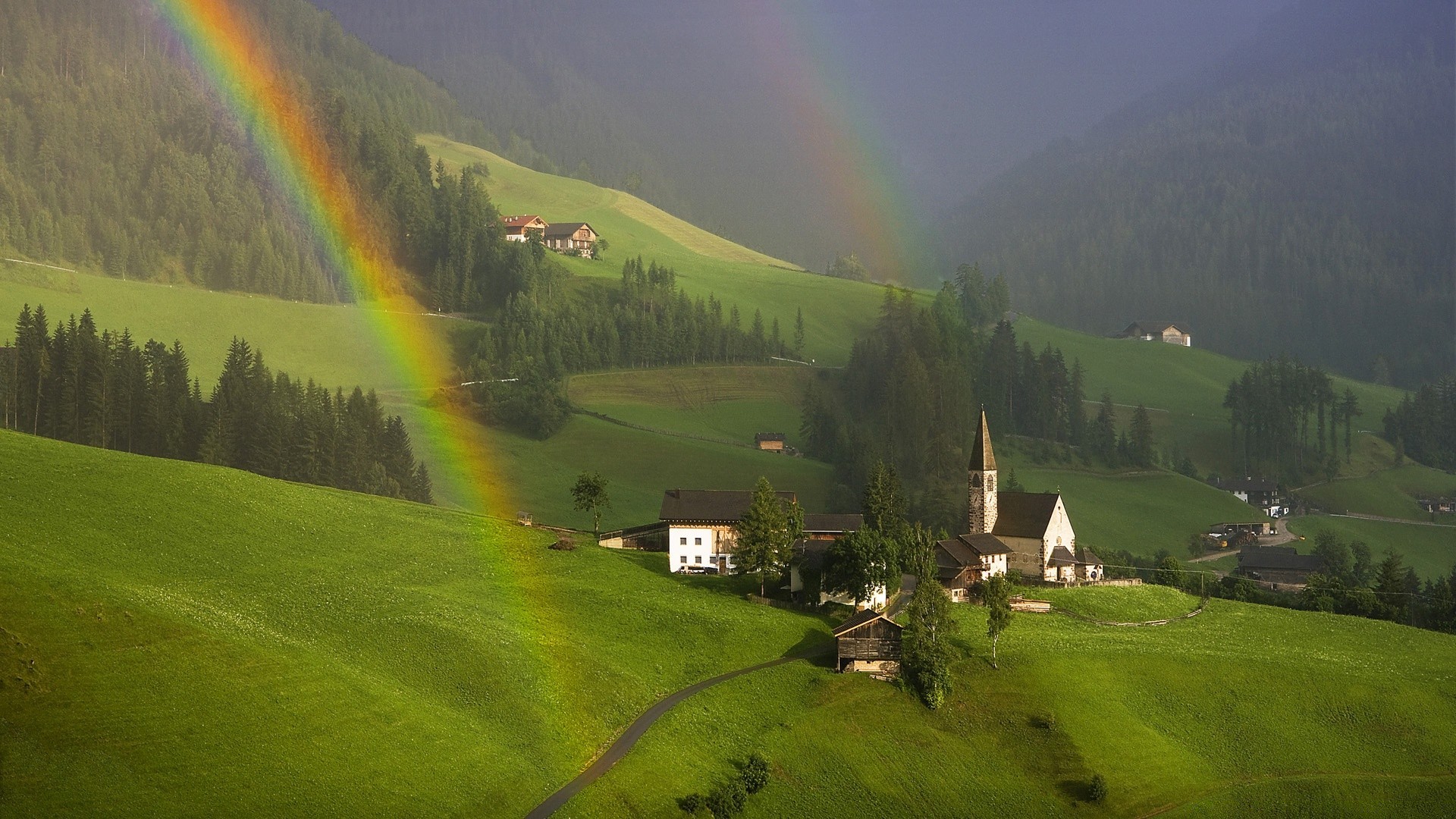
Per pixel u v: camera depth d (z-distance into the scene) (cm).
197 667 10044
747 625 13938
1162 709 12962
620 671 12356
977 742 12031
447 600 13588
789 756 11362
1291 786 11931
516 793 9750
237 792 8675
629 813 9856
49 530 13125
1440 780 12219
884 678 12850
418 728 10212
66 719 8906
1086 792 11431
